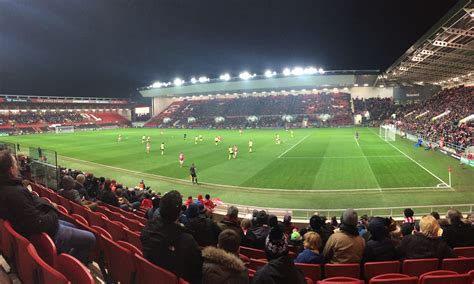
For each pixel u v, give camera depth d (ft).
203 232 21.25
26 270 12.87
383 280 14.99
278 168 95.30
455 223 23.77
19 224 14.98
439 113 175.32
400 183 73.77
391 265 19.12
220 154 124.77
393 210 55.57
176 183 82.33
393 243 21.22
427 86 263.49
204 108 355.36
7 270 17.20
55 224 15.81
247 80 302.25
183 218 28.89
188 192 73.97
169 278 12.45
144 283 14.32
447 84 244.83
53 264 13.08
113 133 252.62
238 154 123.75
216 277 12.45
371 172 85.66
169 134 231.91
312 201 63.62
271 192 71.36
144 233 14.43
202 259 13.98
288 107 316.19
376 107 281.74
